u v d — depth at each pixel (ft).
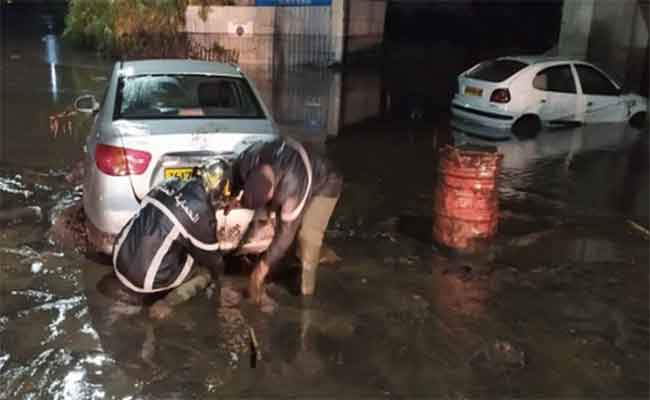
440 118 38.19
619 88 37.24
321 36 63.21
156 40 62.18
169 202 12.85
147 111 16.06
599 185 24.64
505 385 11.43
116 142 14.02
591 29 52.08
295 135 32.35
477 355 12.34
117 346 12.10
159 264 12.95
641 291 15.34
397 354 12.26
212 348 12.19
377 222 19.62
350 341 12.64
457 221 16.93
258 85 49.57
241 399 10.75
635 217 21.01
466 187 16.67
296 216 12.92
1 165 23.84
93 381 11.04
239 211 13.83
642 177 25.80
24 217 18.30
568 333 13.28
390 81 55.77
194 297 14.06
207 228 12.87
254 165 12.91
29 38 76.54
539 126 35.17
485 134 33.53
